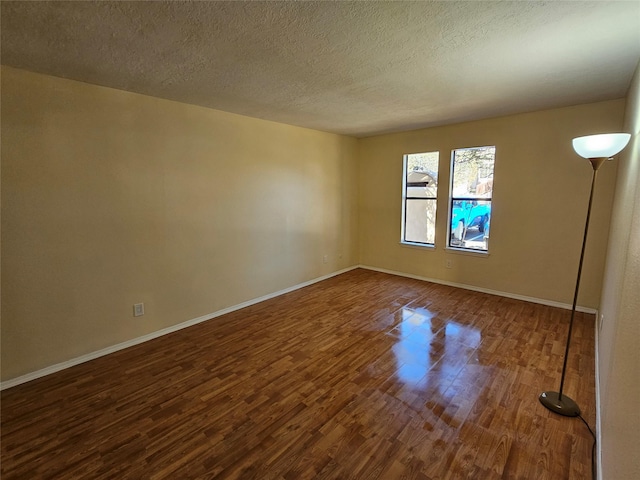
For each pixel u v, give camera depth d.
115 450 1.82
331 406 2.17
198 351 2.94
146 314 3.15
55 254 2.56
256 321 3.60
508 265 4.23
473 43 1.97
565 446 1.81
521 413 2.08
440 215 4.82
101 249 2.81
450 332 3.26
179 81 2.61
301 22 1.70
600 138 1.79
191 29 1.77
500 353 2.84
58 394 2.32
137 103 2.93
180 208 3.32
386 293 4.51
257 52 2.07
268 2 1.51
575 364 2.64
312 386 2.40
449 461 1.72
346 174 5.46
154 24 1.71
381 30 1.80
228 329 3.40
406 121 4.25
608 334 2.13
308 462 1.73
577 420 2.01
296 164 4.55
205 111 3.44
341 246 5.55
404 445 1.83
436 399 2.23
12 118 2.30
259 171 4.06
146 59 2.16
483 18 1.68
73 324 2.70
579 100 3.31
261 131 4.04
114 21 1.67
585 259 3.65
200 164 3.44
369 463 1.72
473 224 4.57
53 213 2.53
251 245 4.07
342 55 2.13
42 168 2.46
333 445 1.84
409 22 1.71
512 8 1.58
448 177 4.63
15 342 2.43
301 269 4.82
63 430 1.98
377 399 2.24
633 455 0.96
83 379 2.51
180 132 3.25
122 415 2.11
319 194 4.98
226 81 2.62
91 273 2.77
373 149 5.48
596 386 2.33
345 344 3.04
